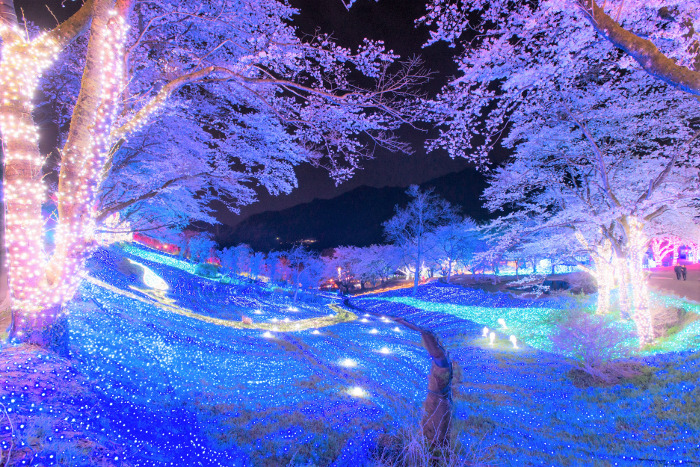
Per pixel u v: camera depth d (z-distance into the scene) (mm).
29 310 5074
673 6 5746
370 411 7582
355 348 14836
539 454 6156
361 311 30250
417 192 39000
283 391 8516
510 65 8227
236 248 47312
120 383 5504
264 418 6695
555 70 8609
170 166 11320
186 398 6629
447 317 24078
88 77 5434
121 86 5875
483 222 43750
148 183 11102
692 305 14477
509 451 6172
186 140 11820
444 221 44906
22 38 5180
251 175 12109
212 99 11461
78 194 5477
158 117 10281
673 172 13047
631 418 7410
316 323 21938
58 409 3664
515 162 15062
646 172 13570
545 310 21000
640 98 10445
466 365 12664
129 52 7605
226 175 11938
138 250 30516
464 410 8211
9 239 4984
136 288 17094
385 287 57969
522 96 9773
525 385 10320
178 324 12969
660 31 5852
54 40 5262
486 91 8500
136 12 8562
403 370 11727
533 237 18672
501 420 7789
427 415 4734
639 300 12305
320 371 10758
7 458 2631
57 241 5395
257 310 24406
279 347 13539
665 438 6445
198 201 16344
